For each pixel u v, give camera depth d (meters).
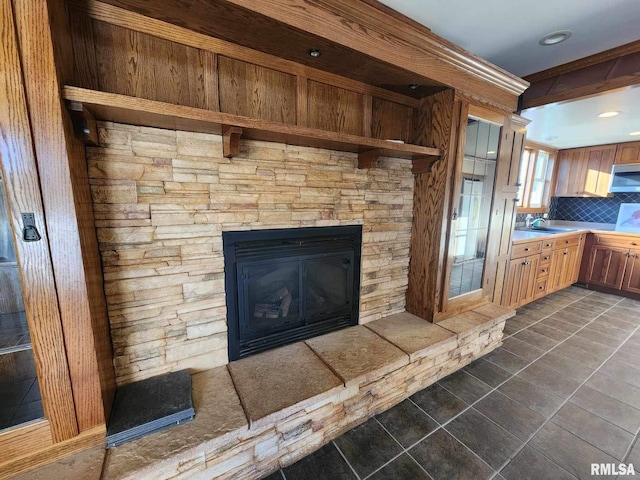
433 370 1.97
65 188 0.93
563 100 2.33
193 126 1.25
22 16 0.82
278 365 1.60
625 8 1.56
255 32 1.28
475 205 2.36
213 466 1.18
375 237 2.10
